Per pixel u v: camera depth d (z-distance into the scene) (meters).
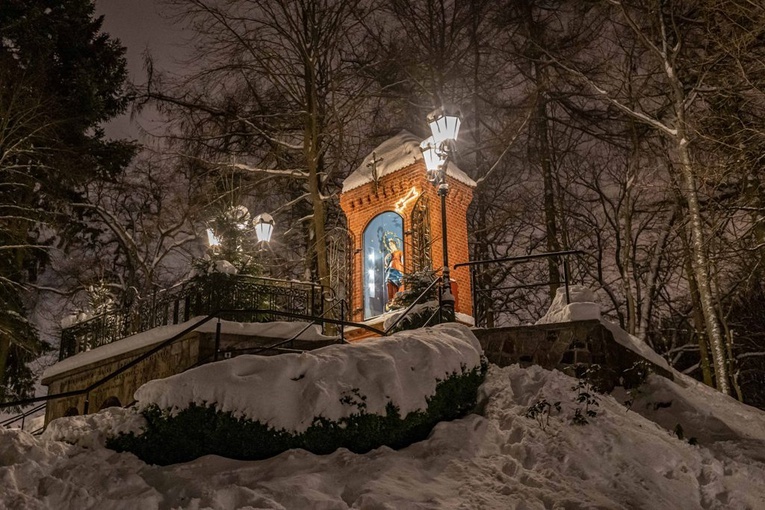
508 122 25.89
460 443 8.01
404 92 26.28
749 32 17.11
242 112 25.28
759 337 27.25
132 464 6.88
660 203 26.55
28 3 24.06
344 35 22.52
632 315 25.25
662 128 20.53
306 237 26.83
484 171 28.73
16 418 11.56
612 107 26.75
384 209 19.42
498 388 9.37
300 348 13.59
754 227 19.09
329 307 18.88
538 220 29.89
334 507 6.27
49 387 17.31
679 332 28.88
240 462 7.11
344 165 26.62
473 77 27.44
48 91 23.75
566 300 11.80
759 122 17.80
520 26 27.11
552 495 7.00
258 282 14.98
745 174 18.92
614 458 8.17
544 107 27.59
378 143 26.58
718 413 11.52
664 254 27.36
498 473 7.45
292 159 25.98
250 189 24.81
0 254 22.86
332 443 7.54
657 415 10.80
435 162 13.05
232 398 7.30
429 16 25.94
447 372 8.79
